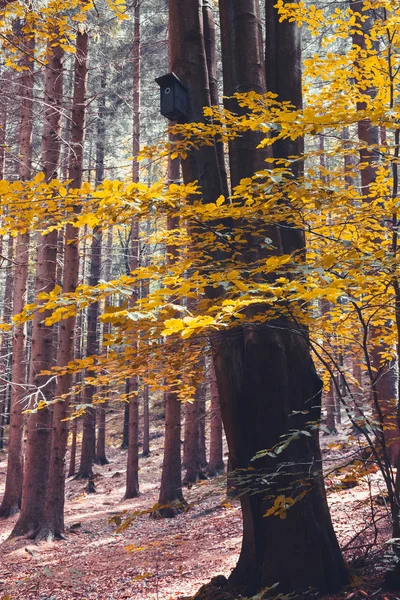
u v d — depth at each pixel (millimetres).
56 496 11039
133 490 15578
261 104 4160
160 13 18188
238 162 4781
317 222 4188
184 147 4156
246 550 4566
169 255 4387
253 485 4441
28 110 12531
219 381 4684
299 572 4176
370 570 4496
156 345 3781
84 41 11656
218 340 4516
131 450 15750
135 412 15875
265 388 4480
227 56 5066
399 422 3971
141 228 18391
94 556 9242
